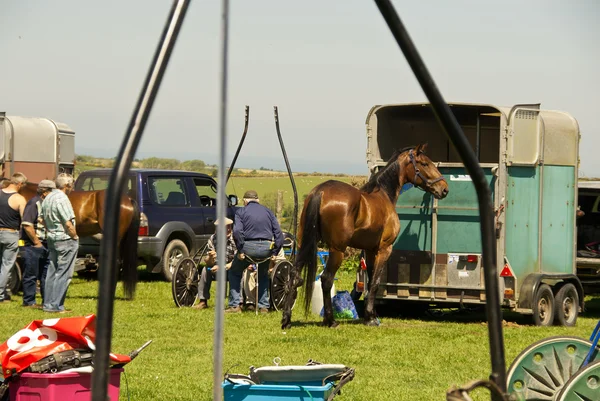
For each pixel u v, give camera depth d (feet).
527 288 44.52
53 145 72.95
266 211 46.21
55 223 45.01
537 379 19.31
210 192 69.56
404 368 31.04
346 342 36.83
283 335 38.42
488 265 10.70
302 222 39.22
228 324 41.78
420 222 46.29
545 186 46.83
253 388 18.81
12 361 18.15
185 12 9.47
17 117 71.31
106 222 9.12
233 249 47.98
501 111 43.93
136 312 45.85
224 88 9.56
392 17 9.46
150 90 9.30
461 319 47.70
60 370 18.15
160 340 36.45
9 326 39.93
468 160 10.38
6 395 18.57
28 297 47.65
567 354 19.33
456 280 45.44
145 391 25.86
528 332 42.06
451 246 45.65
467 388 10.57
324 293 41.14
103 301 9.07
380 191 42.88
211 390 26.20
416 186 43.70
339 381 19.83
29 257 47.32
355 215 40.04
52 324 18.69
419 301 46.52
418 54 9.62
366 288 46.65
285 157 47.29
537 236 46.37
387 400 25.40
